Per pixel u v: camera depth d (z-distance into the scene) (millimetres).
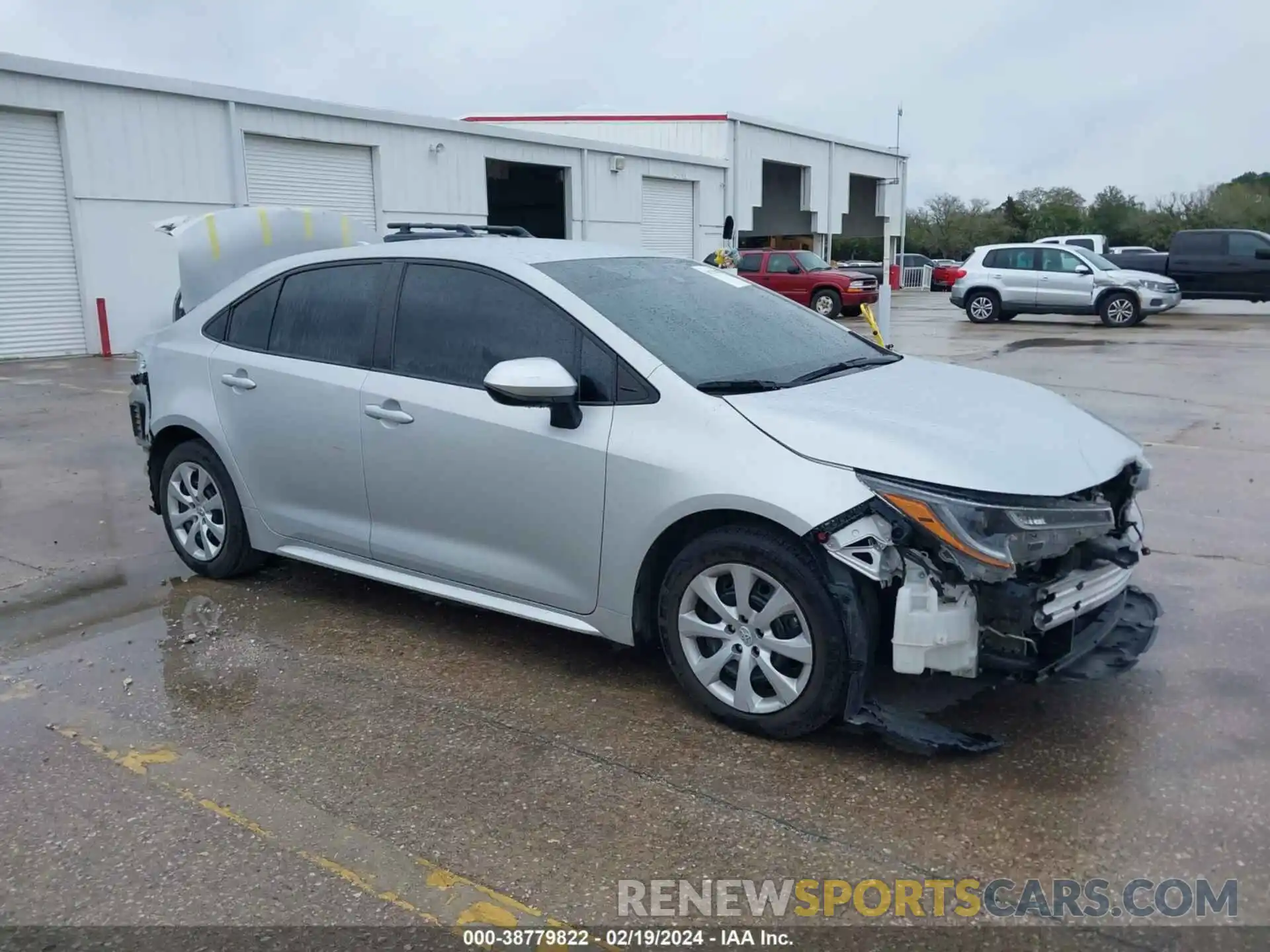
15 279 16641
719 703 3730
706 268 4918
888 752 3578
